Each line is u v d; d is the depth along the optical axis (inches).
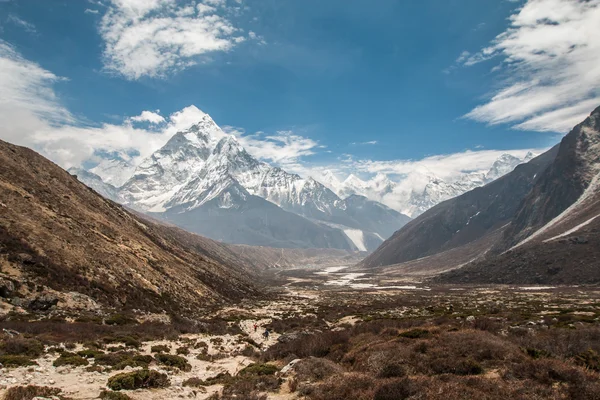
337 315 2748.5
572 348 901.2
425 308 2945.4
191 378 906.7
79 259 2428.6
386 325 1558.8
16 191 2726.4
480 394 617.9
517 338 1051.3
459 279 7327.8
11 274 1915.6
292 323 2319.1
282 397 753.6
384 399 644.1
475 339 908.6
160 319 2165.4
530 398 598.5
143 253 3329.2
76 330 1433.3
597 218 6614.2
